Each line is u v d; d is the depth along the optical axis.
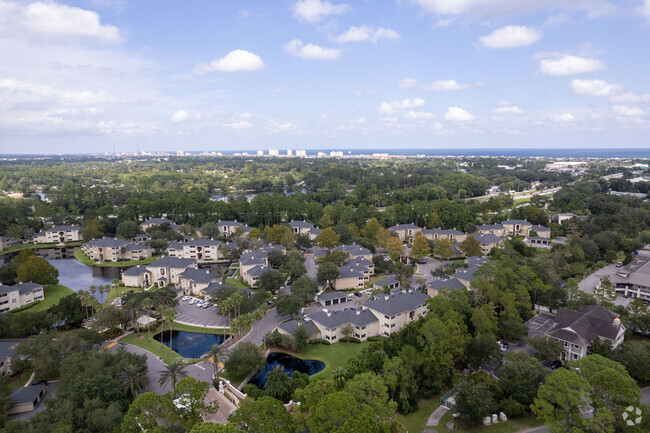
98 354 99.06
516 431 84.00
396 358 94.69
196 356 119.25
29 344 104.31
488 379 94.94
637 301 124.25
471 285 131.88
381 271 192.25
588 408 82.56
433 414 91.06
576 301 130.00
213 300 152.88
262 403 66.69
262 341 126.62
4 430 72.56
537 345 107.00
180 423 68.50
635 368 96.00
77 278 196.75
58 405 78.62
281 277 163.75
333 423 65.19
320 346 124.06
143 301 136.00
